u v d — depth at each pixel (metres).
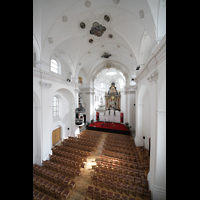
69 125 12.66
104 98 23.36
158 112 4.69
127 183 5.47
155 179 4.76
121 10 6.47
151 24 5.20
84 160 7.40
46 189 4.97
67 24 7.34
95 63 15.68
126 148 9.38
